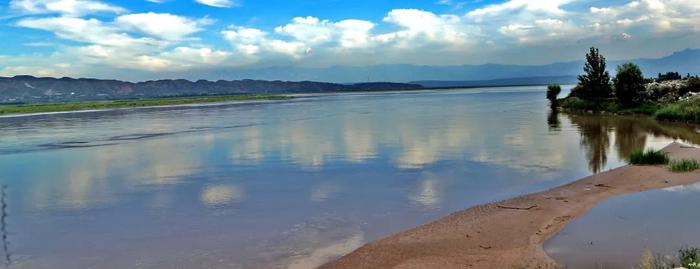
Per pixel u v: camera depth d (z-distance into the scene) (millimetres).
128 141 32375
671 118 35281
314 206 13734
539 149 23703
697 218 11180
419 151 24031
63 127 46812
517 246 9867
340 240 10750
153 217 13133
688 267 7598
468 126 37000
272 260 9680
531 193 14445
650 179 15461
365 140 29406
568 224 11148
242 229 11766
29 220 13164
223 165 21391
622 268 8477
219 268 9367
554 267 8672
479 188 15453
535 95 114562
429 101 93375
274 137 32406
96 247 10812
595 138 27469
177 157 24250
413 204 13648
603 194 13867
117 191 16625
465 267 8867
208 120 51844
